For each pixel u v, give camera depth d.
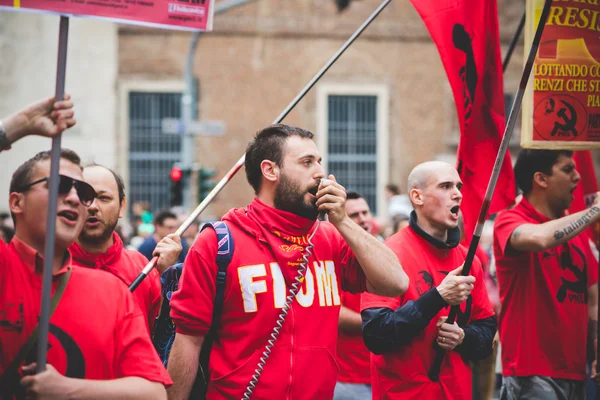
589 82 5.35
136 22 3.54
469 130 5.55
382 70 26.84
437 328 4.89
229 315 4.11
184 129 16.55
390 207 17.58
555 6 5.29
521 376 5.68
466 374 5.00
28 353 3.25
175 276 4.69
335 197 4.13
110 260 5.02
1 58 25.38
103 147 26.06
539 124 5.30
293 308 4.12
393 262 4.21
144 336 3.44
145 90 26.23
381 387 4.93
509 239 5.64
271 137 4.27
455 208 5.10
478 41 5.63
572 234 5.39
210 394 4.13
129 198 26.23
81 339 3.29
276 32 26.58
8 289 3.31
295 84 26.59
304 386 4.07
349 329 6.34
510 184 5.61
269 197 4.27
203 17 3.64
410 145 26.91
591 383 6.93
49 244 3.16
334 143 26.80
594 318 6.23
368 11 26.86
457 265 5.18
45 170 3.36
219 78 26.42
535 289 5.70
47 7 3.33
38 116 3.20
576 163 6.64
